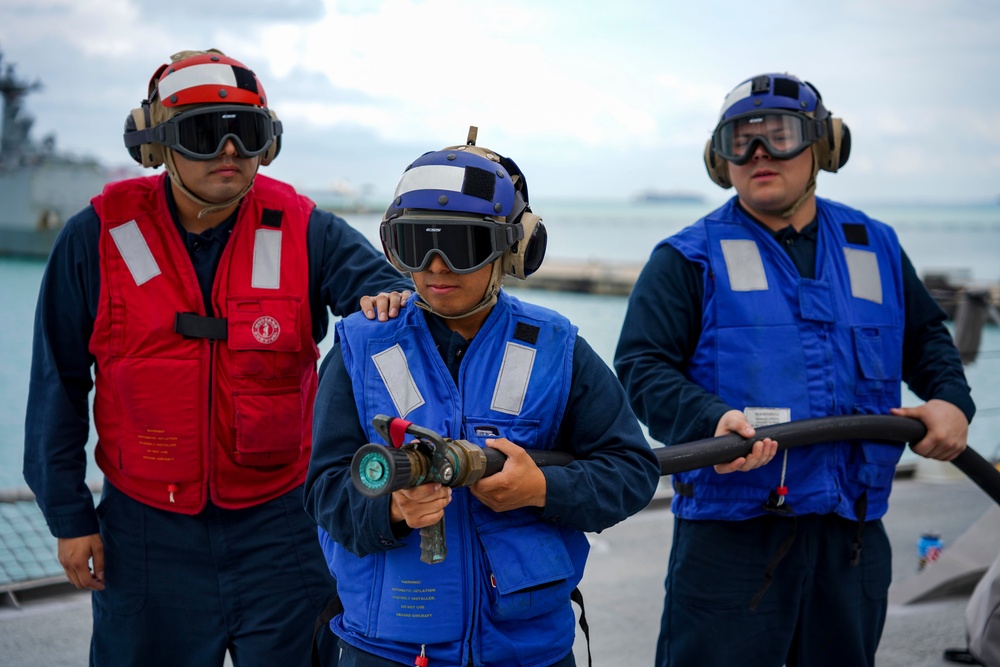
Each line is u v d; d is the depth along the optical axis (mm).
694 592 2590
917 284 2809
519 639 1759
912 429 2594
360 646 1776
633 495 1808
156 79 2320
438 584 1715
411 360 1797
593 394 1850
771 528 2541
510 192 1745
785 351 2557
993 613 3078
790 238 2668
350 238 2496
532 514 1786
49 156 35500
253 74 2324
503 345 1810
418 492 1520
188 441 2320
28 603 4051
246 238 2393
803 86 2598
